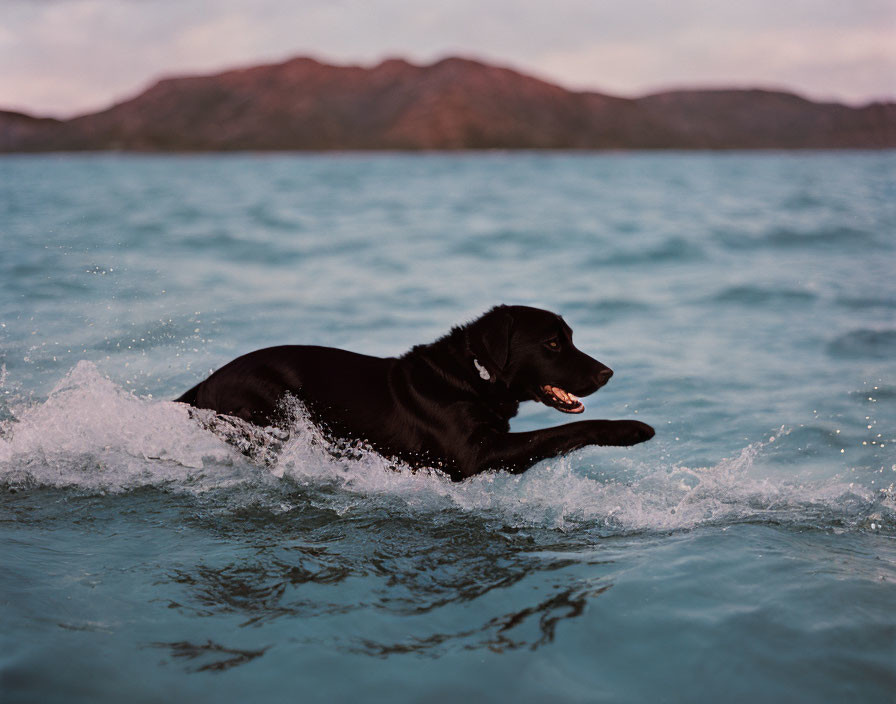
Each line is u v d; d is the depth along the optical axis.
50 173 62.28
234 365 5.04
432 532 4.02
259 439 4.90
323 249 14.09
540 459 4.65
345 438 4.82
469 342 4.72
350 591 3.27
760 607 3.05
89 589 3.22
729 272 11.59
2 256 10.90
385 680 2.56
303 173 65.62
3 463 4.74
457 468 4.70
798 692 2.52
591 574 3.42
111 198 26.50
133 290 9.53
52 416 5.13
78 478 4.62
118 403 5.19
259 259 12.79
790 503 4.30
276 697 2.47
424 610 3.08
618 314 9.03
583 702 2.46
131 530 3.97
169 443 4.98
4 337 7.14
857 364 6.94
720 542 3.74
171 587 3.27
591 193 33.06
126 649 2.74
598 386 4.68
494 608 3.10
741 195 28.98
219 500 4.42
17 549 3.63
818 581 3.27
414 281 10.96
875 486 4.53
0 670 2.57
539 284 10.79
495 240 15.57
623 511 4.28
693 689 2.54
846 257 12.79
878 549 3.69
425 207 24.78
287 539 3.90
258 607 3.10
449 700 2.46
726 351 7.47
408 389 4.78
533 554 3.71
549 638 2.84
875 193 28.38
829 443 5.21
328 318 8.57
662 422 5.70
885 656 2.72
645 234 16.09
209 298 9.38
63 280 9.65
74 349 6.93
